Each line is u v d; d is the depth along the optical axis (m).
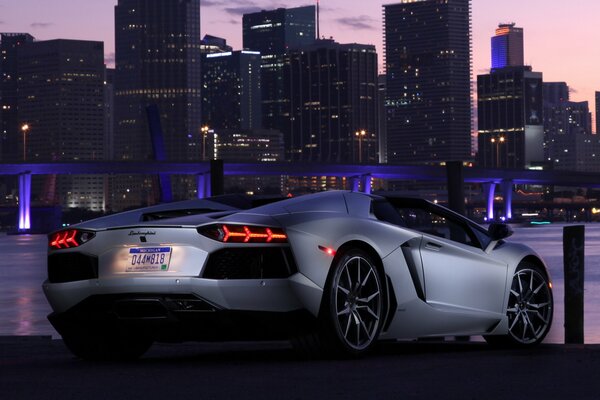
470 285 8.45
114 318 7.40
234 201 7.99
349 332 7.52
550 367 6.85
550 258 69.62
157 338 7.48
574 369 6.72
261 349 9.04
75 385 6.07
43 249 113.00
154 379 6.32
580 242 10.20
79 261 7.52
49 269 7.73
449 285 8.27
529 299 9.01
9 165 189.50
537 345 9.12
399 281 7.85
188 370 6.81
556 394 5.59
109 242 7.39
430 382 6.11
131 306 7.32
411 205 8.35
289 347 9.39
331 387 5.92
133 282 7.23
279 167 193.00
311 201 7.70
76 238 7.52
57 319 7.63
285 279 7.13
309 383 6.09
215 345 9.80
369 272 7.61
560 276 45.56
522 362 7.20
